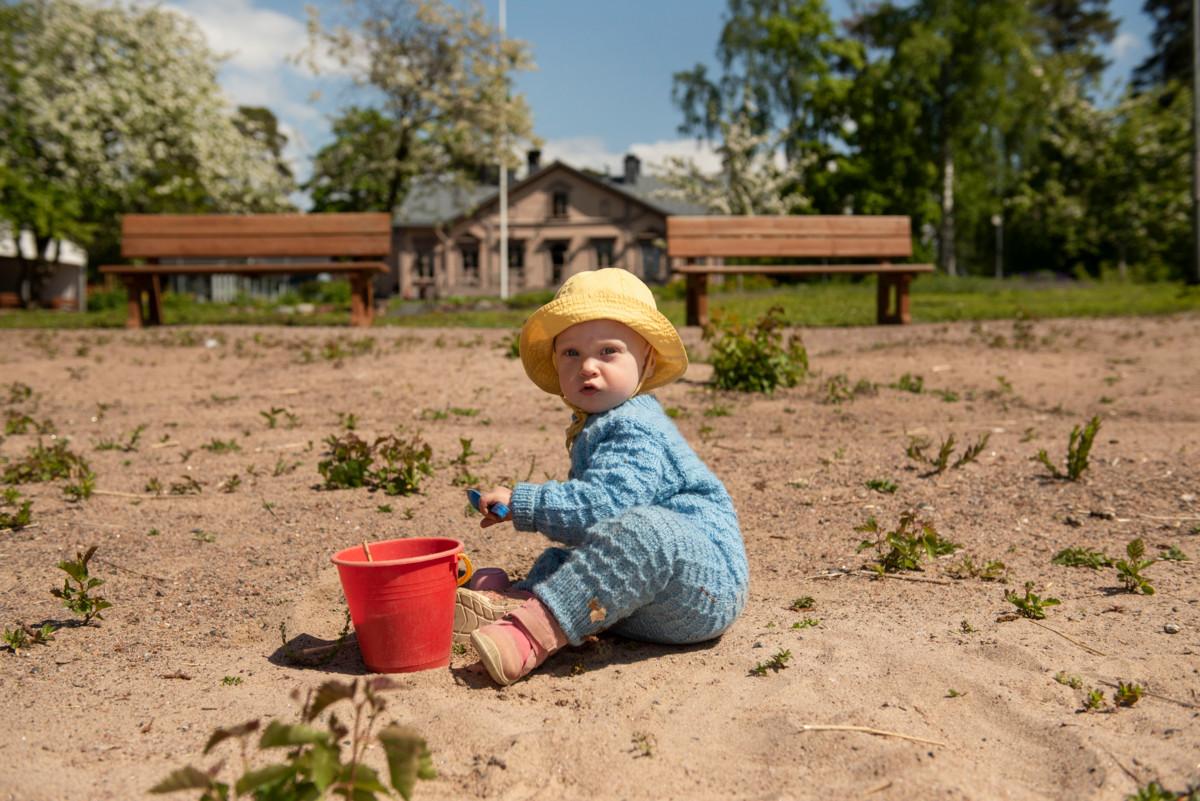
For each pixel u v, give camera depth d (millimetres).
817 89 40688
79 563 2807
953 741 2002
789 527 3816
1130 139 38625
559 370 2660
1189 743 1967
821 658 2453
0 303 26094
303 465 4812
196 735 2023
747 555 3498
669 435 2586
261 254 11305
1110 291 17562
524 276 43406
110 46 27266
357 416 6062
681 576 2400
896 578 3193
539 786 1826
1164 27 51156
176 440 5445
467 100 25266
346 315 13070
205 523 3852
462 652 2607
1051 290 18781
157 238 11273
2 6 25453
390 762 1427
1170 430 5359
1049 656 2447
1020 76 36031
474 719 2076
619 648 2576
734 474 4609
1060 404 6168
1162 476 4363
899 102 37219
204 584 3166
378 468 4695
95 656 2564
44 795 1748
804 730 2021
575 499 2436
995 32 35812
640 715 2123
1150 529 3682
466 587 2826
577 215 43094
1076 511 3934
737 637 2635
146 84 27391
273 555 3463
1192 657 2441
